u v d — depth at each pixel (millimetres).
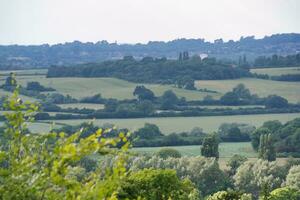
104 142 29328
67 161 29000
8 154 29953
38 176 29016
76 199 29359
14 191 28844
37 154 29812
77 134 29688
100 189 29422
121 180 29938
